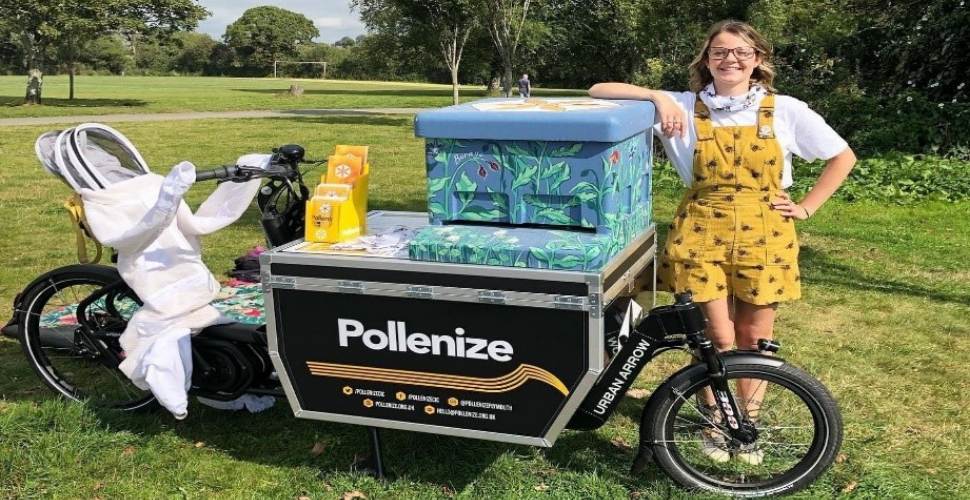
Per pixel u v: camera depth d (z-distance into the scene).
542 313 2.49
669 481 3.03
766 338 2.97
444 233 2.63
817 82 13.09
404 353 2.69
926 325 4.95
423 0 23.47
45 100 29.66
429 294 2.59
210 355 3.26
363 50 37.75
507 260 2.50
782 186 2.88
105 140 3.40
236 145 15.96
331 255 2.71
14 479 3.09
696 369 2.81
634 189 2.83
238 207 3.22
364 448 3.32
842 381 4.04
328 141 16.83
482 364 2.61
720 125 2.83
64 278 3.60
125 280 3.21
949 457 3.27
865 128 11.38
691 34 14.27
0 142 15.81
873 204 8.88
